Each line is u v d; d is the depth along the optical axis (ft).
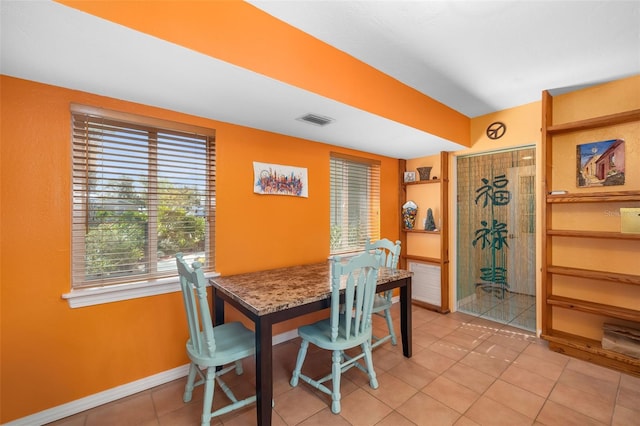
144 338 6.31
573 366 7.15
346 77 6.28
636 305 7.32
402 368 7.14
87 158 5.67
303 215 9.18
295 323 9.07
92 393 5.73
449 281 11.29
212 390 5.12
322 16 5.11
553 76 7.39
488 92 8.34
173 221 6.79
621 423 5.20
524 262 9.53
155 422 5.34
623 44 5.97
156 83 5.22
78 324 5.58
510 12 5.00
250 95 5.77
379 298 8.77
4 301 4.94
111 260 6.00
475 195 10.78
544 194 8.15
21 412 5.08
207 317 4.98
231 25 4.58
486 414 5.48
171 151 6.76
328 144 9.85
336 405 5.57
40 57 4.32
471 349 8.11
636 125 7.27
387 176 12.05
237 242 7.70
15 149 4.99
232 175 7.60
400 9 4.93
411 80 7.59
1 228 4.90
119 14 3.58
